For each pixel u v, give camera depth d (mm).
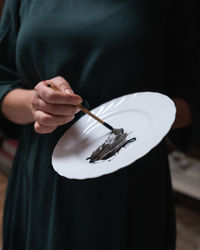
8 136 954
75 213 802
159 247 872
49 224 835
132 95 744
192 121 807
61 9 794
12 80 947
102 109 769
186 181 1771
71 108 664
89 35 766
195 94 818
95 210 792
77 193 789
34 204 855
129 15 757
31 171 853
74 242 819
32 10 836
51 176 818
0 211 2037
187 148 863
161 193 843
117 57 760
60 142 731
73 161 675
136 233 826
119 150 646
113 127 715
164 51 820
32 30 812
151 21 767
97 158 656
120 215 790
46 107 663
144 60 767
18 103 829
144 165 795
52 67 809
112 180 778
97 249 815
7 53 943
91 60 772
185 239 1760
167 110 640
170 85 874
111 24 758
